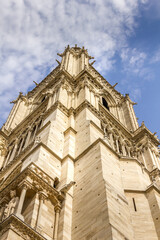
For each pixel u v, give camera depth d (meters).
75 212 25.53
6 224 19.91
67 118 41.16
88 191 26.38
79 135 36.28
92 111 42.19
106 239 20.69
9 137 56.75
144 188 31.30
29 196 24.75
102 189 25.12
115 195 25.27
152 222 27.03
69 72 61.06
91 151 31.02
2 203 24.69
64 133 37.22
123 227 22.72
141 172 34.34
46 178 27.31
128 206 25.94
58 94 47.28
